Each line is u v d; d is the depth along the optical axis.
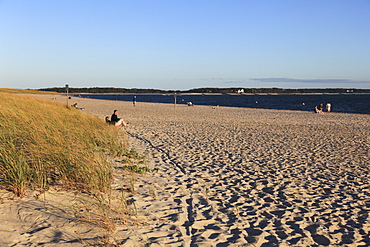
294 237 4.08
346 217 4.86
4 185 4.83
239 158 9.09
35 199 4.51
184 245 3.67
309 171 7.70
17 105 13.34
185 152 9.85
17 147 5.72
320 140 13.06
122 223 4.08
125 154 8.70
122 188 5.63
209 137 13.34
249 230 4.25
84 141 7.65
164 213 4.70
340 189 6.29
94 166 5.76
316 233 4.24
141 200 5.16
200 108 42.00
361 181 6.90
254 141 12.42
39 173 5.12
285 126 18.81
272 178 6.98
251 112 33.88
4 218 3.85
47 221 3.88
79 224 3.86
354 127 18.75
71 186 5.10
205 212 4.86
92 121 13.26
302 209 5.14
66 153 5.74
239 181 6.70
